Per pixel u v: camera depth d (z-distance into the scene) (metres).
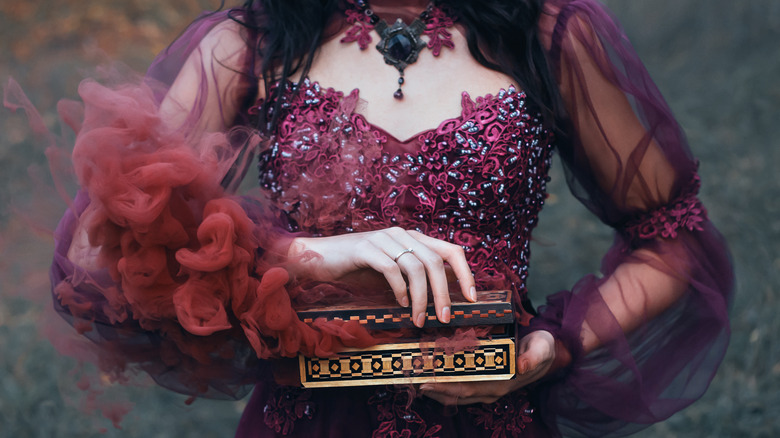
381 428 1.30
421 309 1.19
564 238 3.77
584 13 1.37
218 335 1.24
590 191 1.44
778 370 2.78
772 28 5.86
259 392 1.39
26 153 3.95
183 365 1.27
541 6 1.36
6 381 2.85
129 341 1.26
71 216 1.25
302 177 1.32
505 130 1.32
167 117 1.31
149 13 6.69
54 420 2.69
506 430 1.34
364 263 1.21
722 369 2.82
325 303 1.24
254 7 1.40
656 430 2.60
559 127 1.38
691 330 1.41
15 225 1.28
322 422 1.32
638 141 1.38
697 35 6.02
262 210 1.26
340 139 1.31
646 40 6.15
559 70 1.36
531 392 1.38
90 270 1.23
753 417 2.61
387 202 1.31
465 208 1.32
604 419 1.41
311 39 1.35
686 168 1.40
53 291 1.25
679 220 1.39
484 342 1.20
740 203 3.73
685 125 4.71
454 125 1.31
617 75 1.36
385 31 1.35
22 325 3.19
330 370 1.21
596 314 1.36
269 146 1.35
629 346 1.39
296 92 1.34
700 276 1.39
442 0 1.37
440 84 1.33
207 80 1.37
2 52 6.12
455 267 1.21
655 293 1.38
